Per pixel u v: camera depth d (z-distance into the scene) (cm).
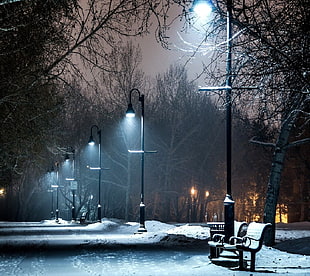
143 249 2347
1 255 2095
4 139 2664
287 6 1152
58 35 2034
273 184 2572
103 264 1756
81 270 1600
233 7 1211
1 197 9281
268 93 1246
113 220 5869
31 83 2145
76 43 1933
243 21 1217
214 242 1645
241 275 1329
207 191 7962
